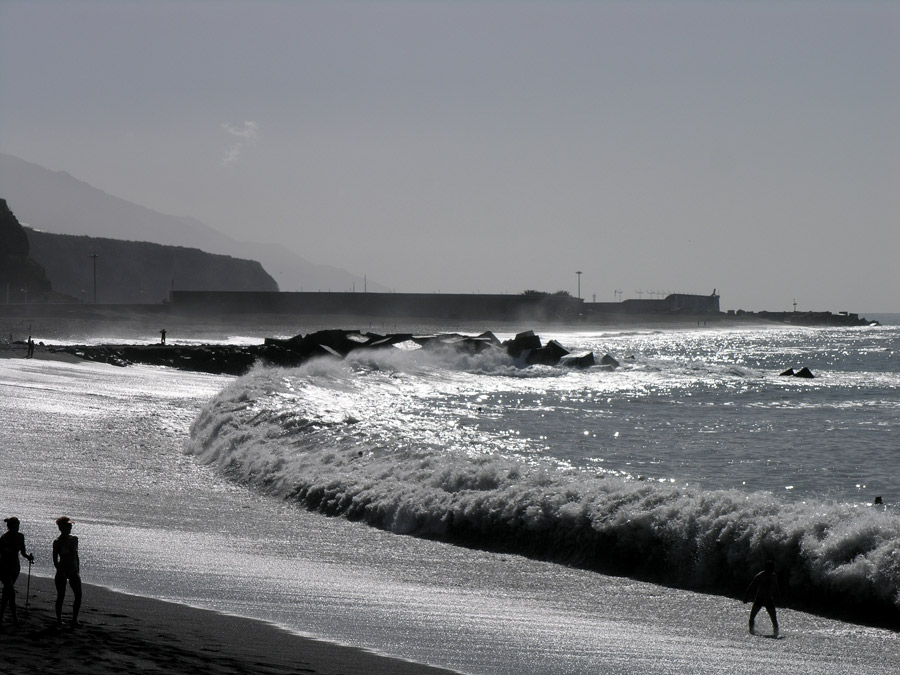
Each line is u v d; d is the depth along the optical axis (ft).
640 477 181.57
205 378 436.76
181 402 304.30
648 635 85.92
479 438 232.73
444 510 131.95
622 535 113.60
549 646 81.46
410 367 470.39
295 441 192.75
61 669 61.00
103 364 478.18
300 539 125.49
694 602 98.58
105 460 184.24
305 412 229.04
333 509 145.28
